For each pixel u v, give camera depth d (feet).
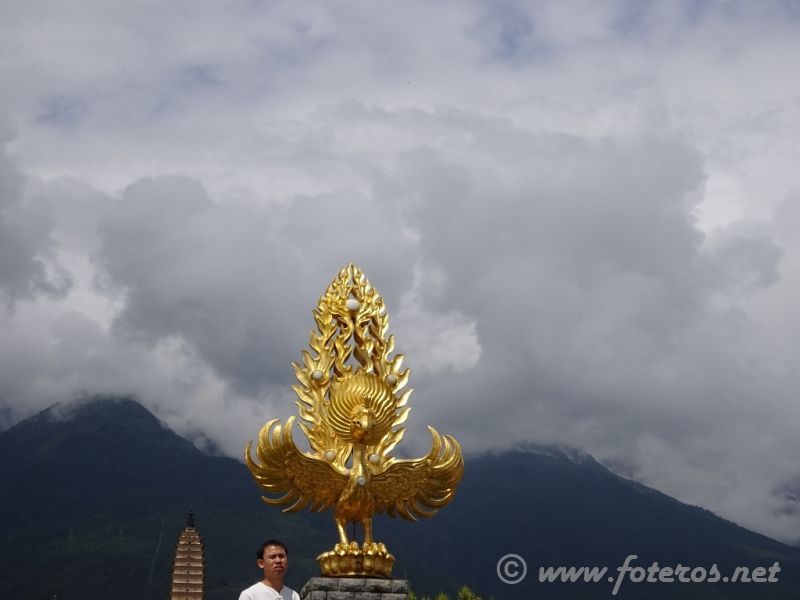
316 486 62.90
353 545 61.77
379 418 64.39
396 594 60.64
